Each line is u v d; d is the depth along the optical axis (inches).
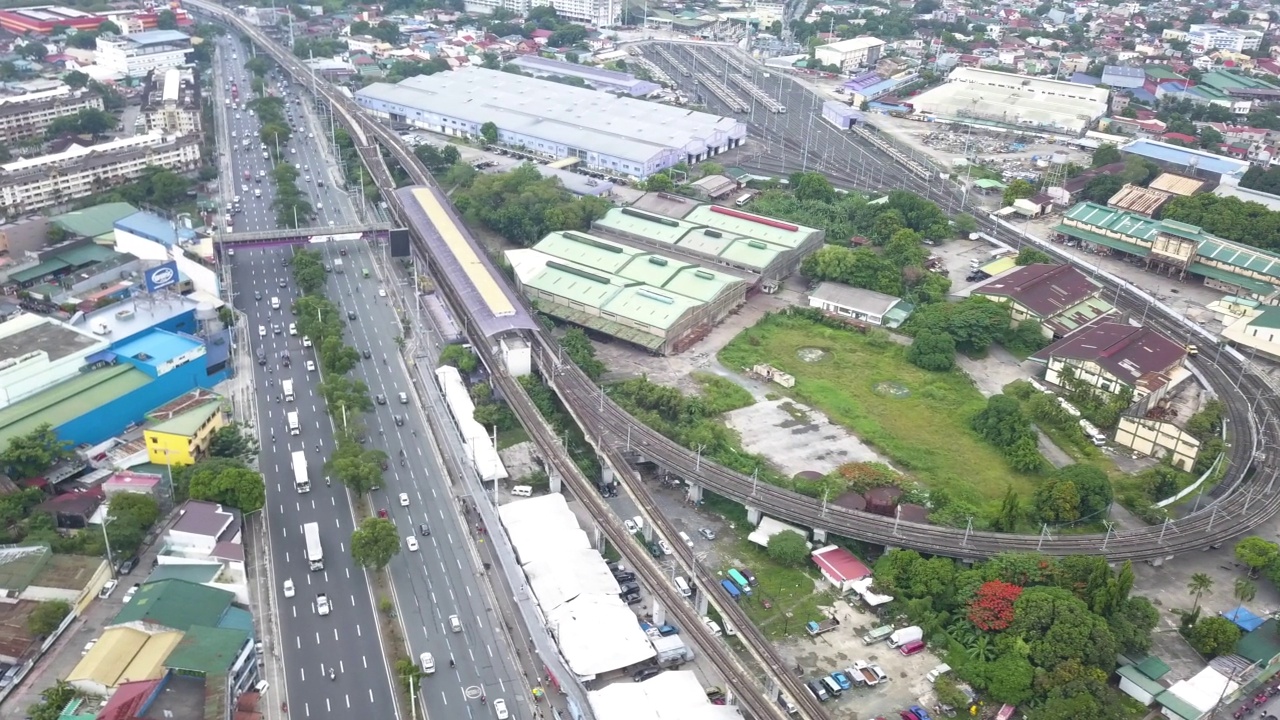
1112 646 7746.1
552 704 7524.6
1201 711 7431.1
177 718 6820.9
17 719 7096.5
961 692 7652.6
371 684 7623.0
